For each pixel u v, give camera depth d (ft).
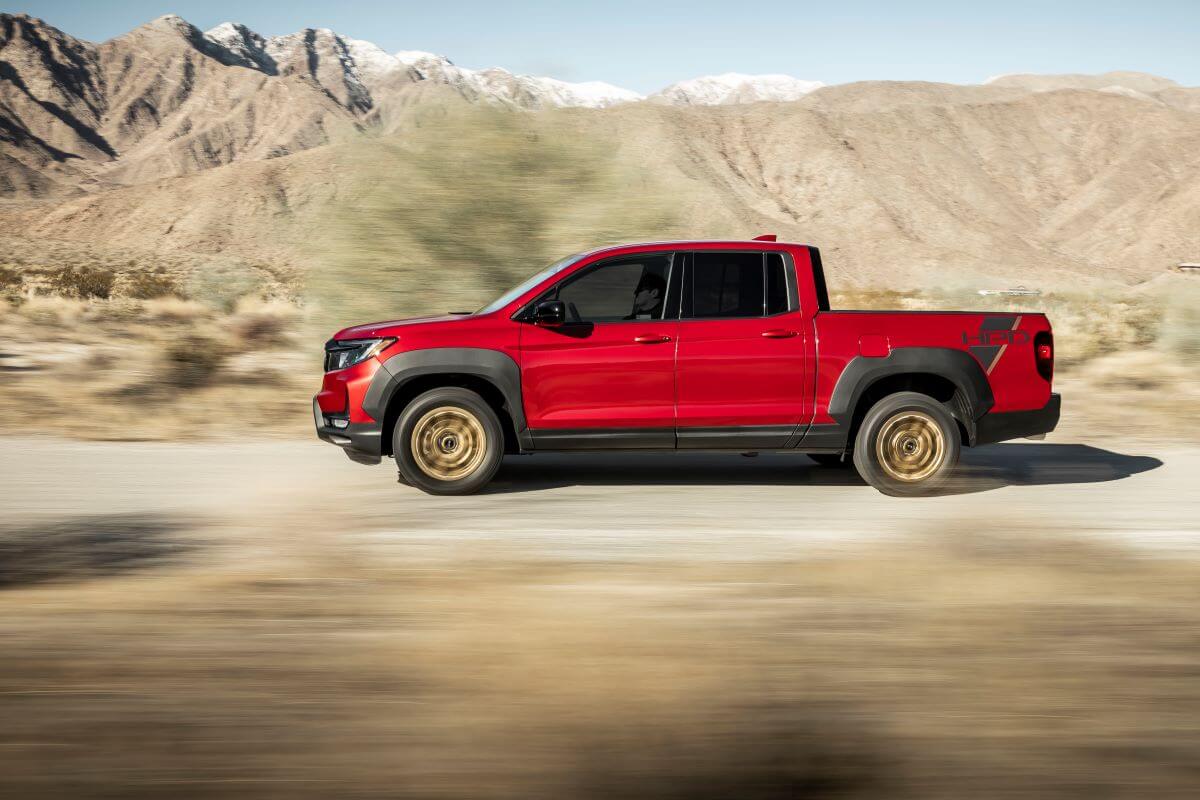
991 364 28.43
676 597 16.96
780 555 21.21
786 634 14.73
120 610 16.11
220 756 10.78
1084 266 429.38
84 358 60.75
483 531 23.52
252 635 14.82
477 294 49.47
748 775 10.37
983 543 20.63
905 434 28.22
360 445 27.84
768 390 27.86
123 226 424.05
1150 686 12.82
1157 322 91.97
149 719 11.72
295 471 31.53
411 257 49.39
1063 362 65.67
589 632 14.69
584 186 51.39
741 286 28.19
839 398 27.96
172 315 97.19
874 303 127.65
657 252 28.14
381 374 27.58
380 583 18.06
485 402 27.78
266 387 50.31
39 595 17.02
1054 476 31.55
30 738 11.23
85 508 25.79
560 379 27.50
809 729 11.40
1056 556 19.43
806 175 473.26
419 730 11.32
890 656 13.82
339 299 50.26
